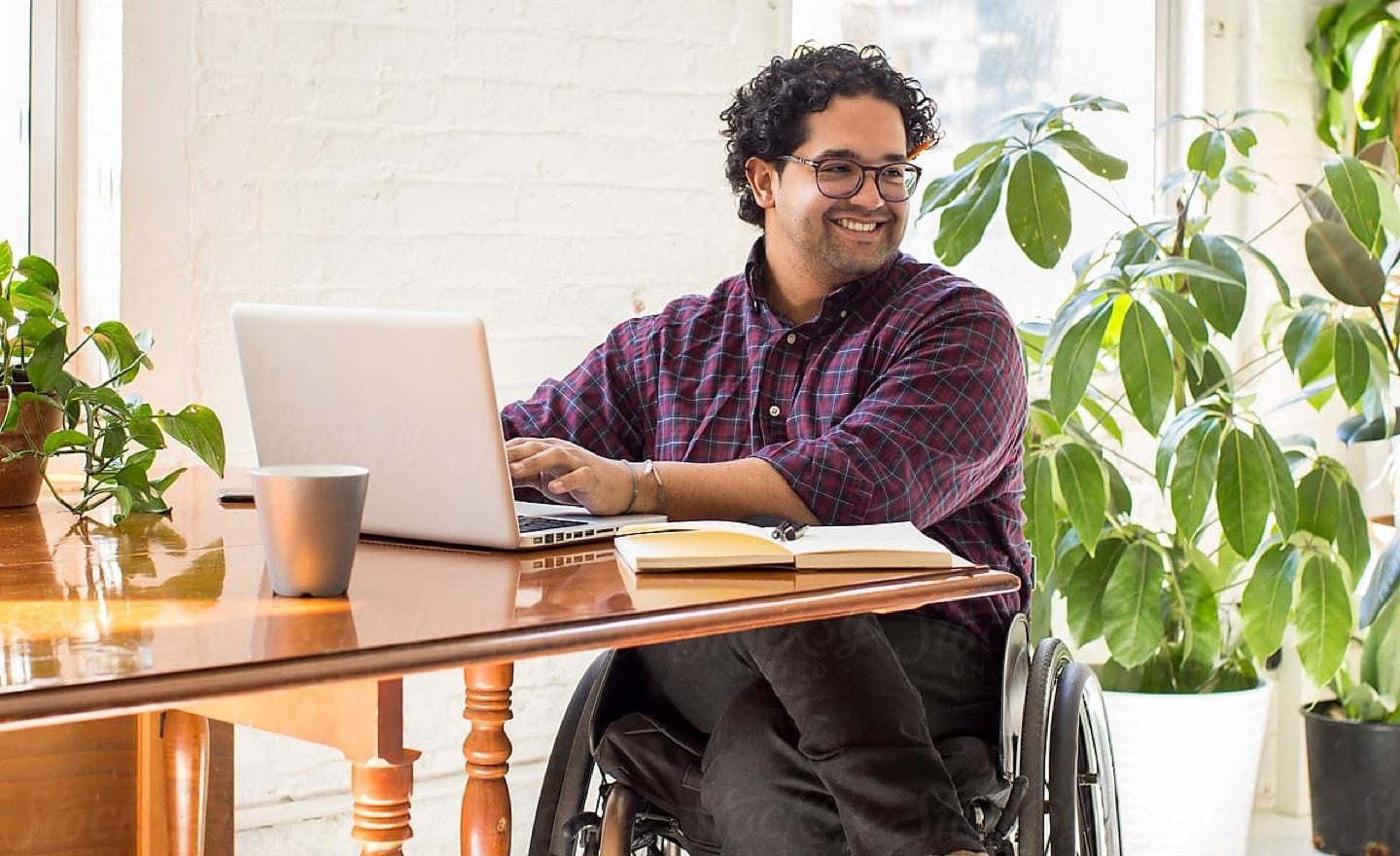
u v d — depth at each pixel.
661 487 1.56
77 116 2.30
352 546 1.09
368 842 1.09
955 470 1.70
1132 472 3.06
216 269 2.24
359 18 2.32
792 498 1.61
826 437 1.67
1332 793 2.84
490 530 1.33
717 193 2.61
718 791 1.56
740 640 1.60
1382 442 3.23
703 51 2.59
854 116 1.88
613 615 1.01
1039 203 2.51
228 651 0.88
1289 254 3.15
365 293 2.35
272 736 2.31
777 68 1.98
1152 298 2.46
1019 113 2.65
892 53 3.01
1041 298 3.16
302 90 2.29
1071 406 2.40
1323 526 2.68
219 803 1.74
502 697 1.38
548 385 2.05
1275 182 3.12
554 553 1.32
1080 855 1.62
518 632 0.96
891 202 1.87
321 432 1.43
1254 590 2.67
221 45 2.23
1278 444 2.76
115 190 2.19
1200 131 3.13
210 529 1.43
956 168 2.69
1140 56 3.20
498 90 2.42
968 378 1.75
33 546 1.31
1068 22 3.18
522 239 2.46
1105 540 2.66
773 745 1.54
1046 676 1.60
